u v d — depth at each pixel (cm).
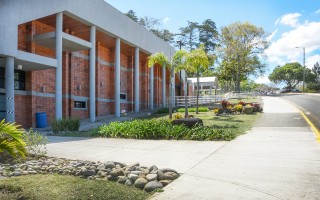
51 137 1477
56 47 2073
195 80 5469
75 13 2223
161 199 483
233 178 596
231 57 6662
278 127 1542
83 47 2384
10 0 1688
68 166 716
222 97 4378
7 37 1661
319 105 3084
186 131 1309
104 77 3128
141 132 1342
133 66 3631
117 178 598
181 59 2334
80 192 514
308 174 619
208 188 534
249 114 2388
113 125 1522
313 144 992
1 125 524
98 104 2945
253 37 6506
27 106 2145
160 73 4412
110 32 2686
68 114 2520
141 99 3862
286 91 9456
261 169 668
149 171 638
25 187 546
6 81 1689
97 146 1111
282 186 539
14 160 808
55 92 2203
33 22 2169
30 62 1842
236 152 894
